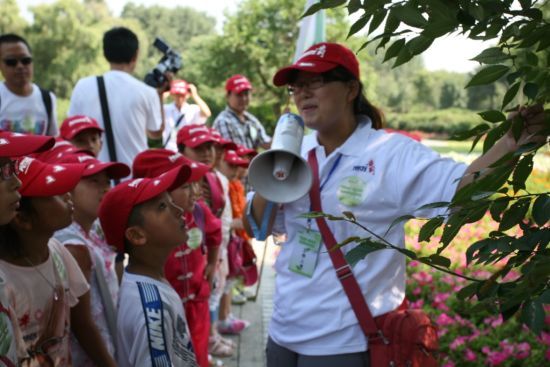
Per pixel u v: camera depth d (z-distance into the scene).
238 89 7.25
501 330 4.63
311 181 2.61
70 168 2.33
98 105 5.11
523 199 1.56
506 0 1.45
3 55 5.12
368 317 2.57
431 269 6.12
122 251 2.68
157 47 5.71
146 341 2.38
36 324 2.30
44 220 2.29
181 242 2.67
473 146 1.69
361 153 2.69
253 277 5.53
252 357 4.94
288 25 20.28
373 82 19.75
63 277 2.45
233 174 5.48
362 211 2.65
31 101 5.29
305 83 2.70
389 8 1.53
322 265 2.67
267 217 2.88
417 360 2.50
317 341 2.65
